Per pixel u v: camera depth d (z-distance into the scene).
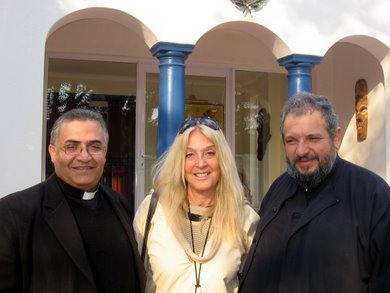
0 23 4.71
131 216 2.58
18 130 4.69
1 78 4.68
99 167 2.32
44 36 4.84
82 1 4.99
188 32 5.33
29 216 2.12
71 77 6.82
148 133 7.08
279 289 2.27
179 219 2.64
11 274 2.04
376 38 6.06
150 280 2.60
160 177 2.73
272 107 7.73
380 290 2.09
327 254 2.18
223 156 2.67
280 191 2.57
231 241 2.62
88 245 2.28
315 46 5.81
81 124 2.27
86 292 2.13
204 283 2.49
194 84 7.29
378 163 6.65
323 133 2.31
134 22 5.31
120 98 7.01
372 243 2.14
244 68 7.47
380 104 6.63
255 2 5.56
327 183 2.37
